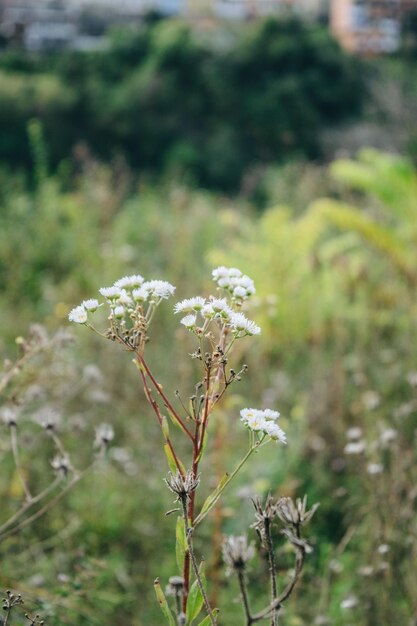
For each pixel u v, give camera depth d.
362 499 3.17
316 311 5.79
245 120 20.31
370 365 4.66
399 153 17.19
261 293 6.11
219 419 3.13
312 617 2.73
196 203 9.67
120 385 4.48
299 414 4.13
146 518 3.56
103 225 8.70
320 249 7.26
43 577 2.83
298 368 5.29
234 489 3.31
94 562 2.64
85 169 10.15
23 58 21.23
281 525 2.72
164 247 7.88
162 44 20.59
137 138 20.06
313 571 2.83
